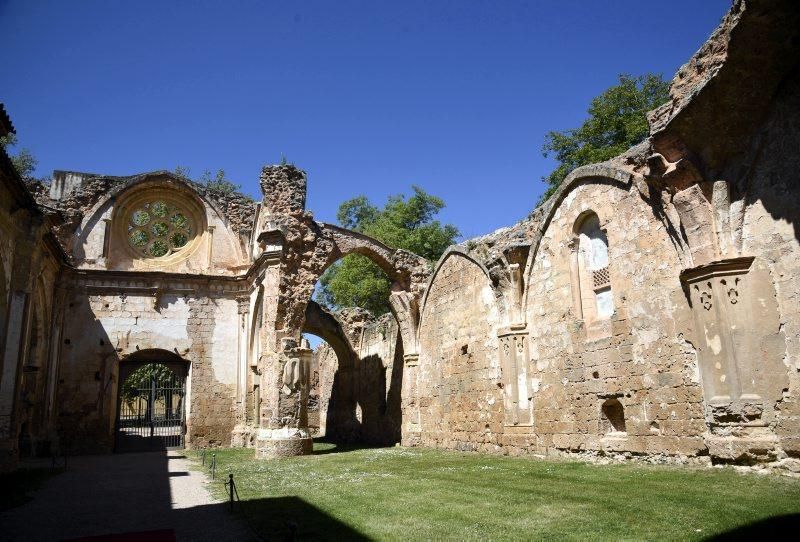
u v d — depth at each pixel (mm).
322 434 38406
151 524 9078
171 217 30844
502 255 19438
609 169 15641
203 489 12914
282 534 8000
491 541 7258
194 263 30141
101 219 28875
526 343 18781
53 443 24531
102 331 27766
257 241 27391
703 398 12320
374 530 8070
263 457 21859
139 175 29781
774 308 11031
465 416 21922
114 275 28219
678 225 12977
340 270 44719
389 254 27047
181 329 28828
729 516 7852
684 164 12359
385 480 13312
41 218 17594
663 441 13430
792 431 10531
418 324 26547
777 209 11188
